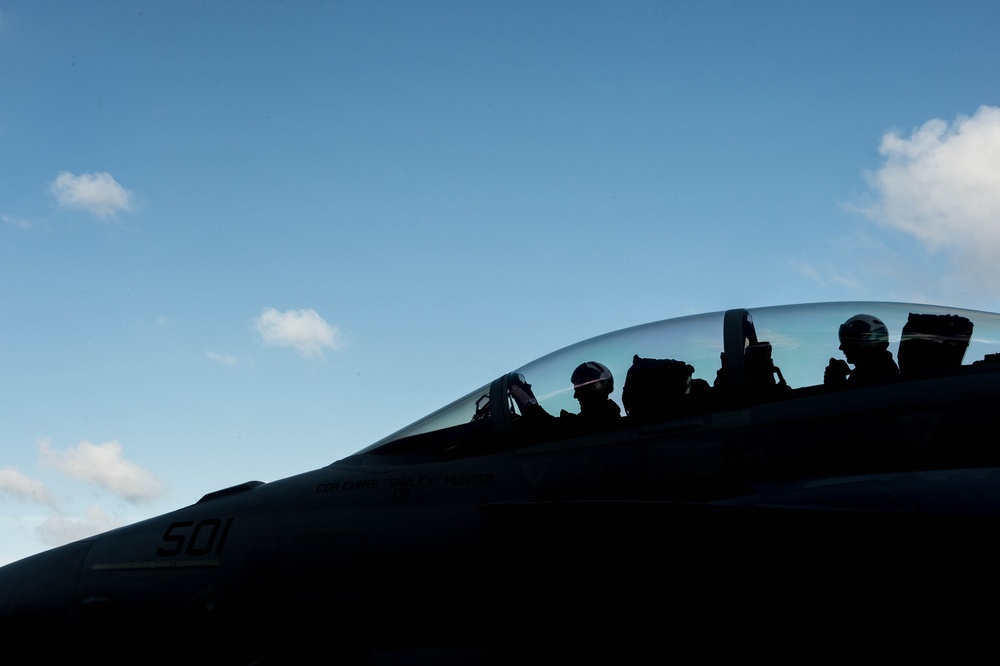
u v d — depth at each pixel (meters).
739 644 5.49
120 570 7.25
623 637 5.82
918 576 5.12
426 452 7.23
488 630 6.25
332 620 6.61
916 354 6.35
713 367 6.67
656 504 5.81
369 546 6.71
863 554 5.29
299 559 6.86
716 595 5.61
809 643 5.31
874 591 5.21
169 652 6.92
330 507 7.04
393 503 6.89
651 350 6.98
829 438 6.05
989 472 5.39
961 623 4.98
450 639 6.34
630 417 6.69
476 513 6.58
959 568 5.02
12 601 7.32
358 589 6.64
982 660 4.91
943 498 5.18
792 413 6.24
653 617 5.75
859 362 6.42
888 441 5.90
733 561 5.61
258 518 7.18
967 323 6.50
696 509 5.68
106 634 7.04
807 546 5.44
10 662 7.17
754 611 5.48
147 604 7.04
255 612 6.81
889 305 6.88
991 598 4.93
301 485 7.38
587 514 6.09
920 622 5.07
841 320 6.74
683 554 5.77
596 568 6.00
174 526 7.42
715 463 6.21
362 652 6.51
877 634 5.16
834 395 6.23
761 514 5.48
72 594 7.22
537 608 6.11
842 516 5.25
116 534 7.60
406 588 6.52
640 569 5.86
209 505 7.54
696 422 6.45
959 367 6.12
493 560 6.35
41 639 7.16
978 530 4.96
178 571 7.11
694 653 5.59
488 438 7.08
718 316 7.03
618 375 6.93
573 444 6.72
